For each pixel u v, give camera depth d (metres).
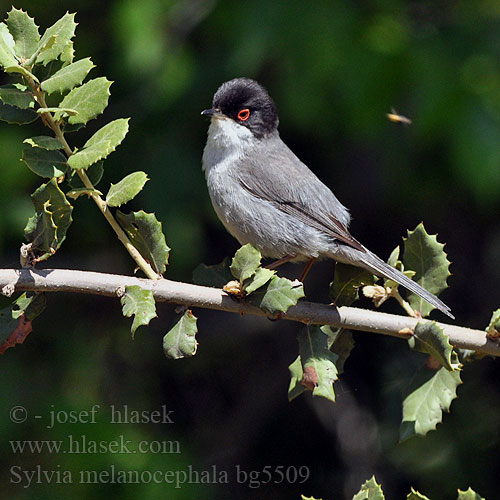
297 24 10.41
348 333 6.11
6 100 5.11
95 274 5.36
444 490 12.00
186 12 11.66
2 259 11.90
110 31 12.30
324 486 12.65
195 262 11.61
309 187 8.27
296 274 12.90
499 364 12.36
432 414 5.88
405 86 10.59
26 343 12.26
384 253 13.05
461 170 10.32
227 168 8.54
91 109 5.18
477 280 12.96
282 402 13.04
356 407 12.73
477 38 10.78
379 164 12.56
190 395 12.95
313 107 10.64
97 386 12.35
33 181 11.38
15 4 12.07
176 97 11.57
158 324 13.02
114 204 5.38
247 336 13.15
